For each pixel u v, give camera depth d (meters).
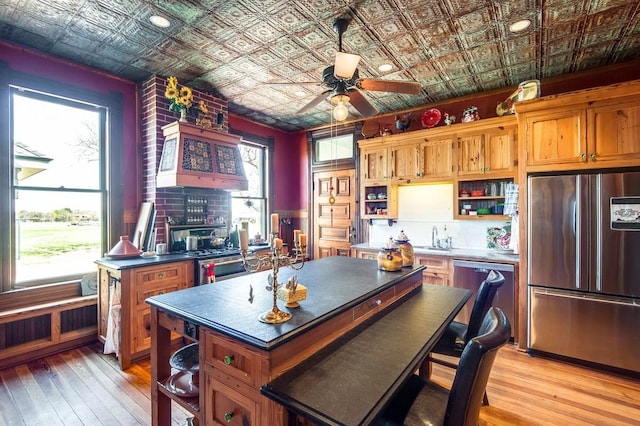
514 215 3.53
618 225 2.61
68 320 3.14
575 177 2.80
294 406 0.98
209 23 2.58
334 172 5.43
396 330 1.60
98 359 2.88
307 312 1.43
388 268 2.36
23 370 2.66
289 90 4.02
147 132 3.67
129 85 3.67
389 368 1.21
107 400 2.26
